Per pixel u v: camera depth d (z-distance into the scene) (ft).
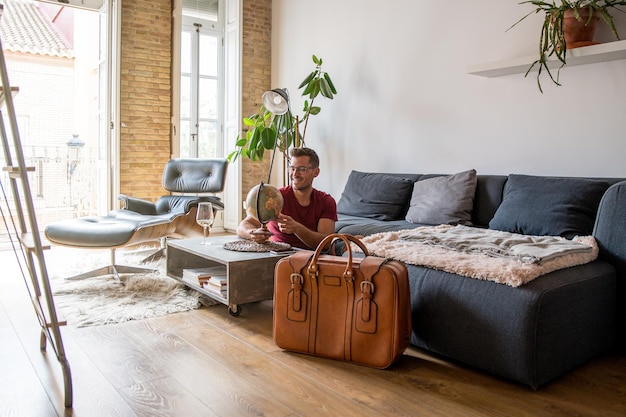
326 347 6.75
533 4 10.52
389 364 6.38
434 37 12.60
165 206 13.73
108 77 16.19
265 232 9.07
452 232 8.57
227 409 5.35
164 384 5.95
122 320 8.34
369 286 6.42
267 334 7.82
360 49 14.76
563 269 6.63
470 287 6.47
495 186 10.25
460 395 5.82
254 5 18.53
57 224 10.65
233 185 18.62
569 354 6.34
